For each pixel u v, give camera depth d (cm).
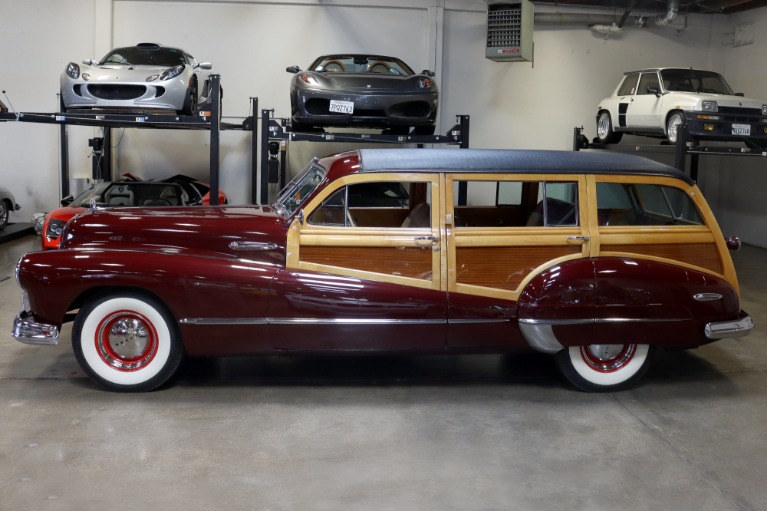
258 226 447
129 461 359
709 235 467
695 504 328
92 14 1213
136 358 450
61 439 383
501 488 339
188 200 878
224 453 370
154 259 435
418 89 855
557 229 450
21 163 1232
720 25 1344
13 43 1211
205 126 894
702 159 1346
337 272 440
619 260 450
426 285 441
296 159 1272
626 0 1241
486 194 481
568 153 472
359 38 1259
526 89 1312
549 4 1288
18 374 488
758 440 402
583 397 465
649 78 1124
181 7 1228
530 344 447
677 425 421
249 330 437
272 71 1253
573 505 324
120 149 1242
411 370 511
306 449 378
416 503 323
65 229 464
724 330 458
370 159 451
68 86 841
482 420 423
